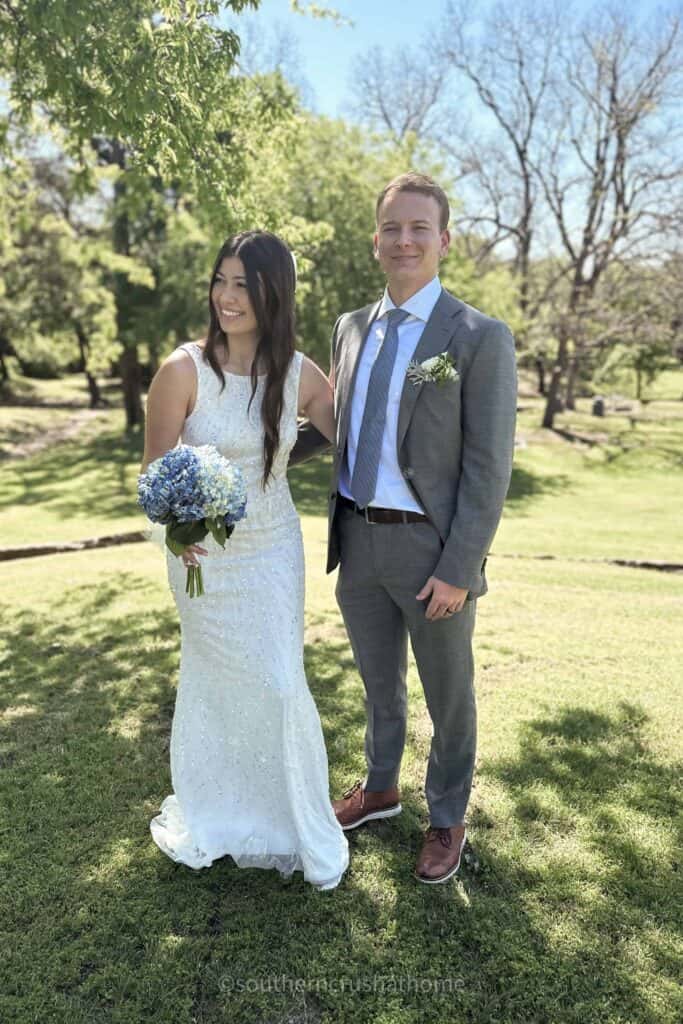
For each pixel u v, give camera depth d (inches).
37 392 1363.2
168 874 97.7
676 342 915.4
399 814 111.0
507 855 102.0
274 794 97.0
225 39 199.3
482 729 137.9
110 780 120.1
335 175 666.2
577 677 164.6
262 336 91.9
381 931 88.7
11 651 177.6
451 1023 77.3
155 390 91.8
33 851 102.3
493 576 269.9
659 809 113.3
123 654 174.2
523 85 1045.8
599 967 84.0
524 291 1141.1
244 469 94.2
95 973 82.4
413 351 92.8
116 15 175.2
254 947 86.1
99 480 648.4
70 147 273.9
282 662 94.3
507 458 90.4
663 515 531.8
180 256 759.7
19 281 887.1
